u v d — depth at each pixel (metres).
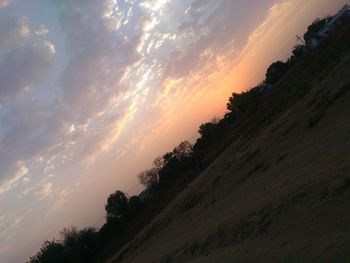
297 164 22.08
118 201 84.75
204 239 22.94
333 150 19.06
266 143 35.72
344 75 31.91
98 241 83.62
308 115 30.66
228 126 95.81
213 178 45.59
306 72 63.88
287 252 12.66
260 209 18.64
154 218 68.56
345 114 23.53
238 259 15.47
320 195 14.77
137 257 44.03
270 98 78.50
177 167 88.31
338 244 10.85
